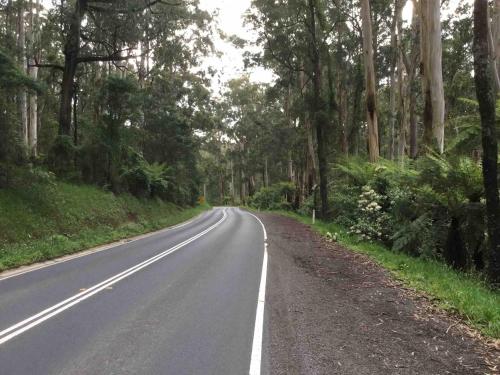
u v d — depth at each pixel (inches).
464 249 473.4
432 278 378.6
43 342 219.8
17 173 716.7
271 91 1437.0
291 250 591.5
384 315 271.4
